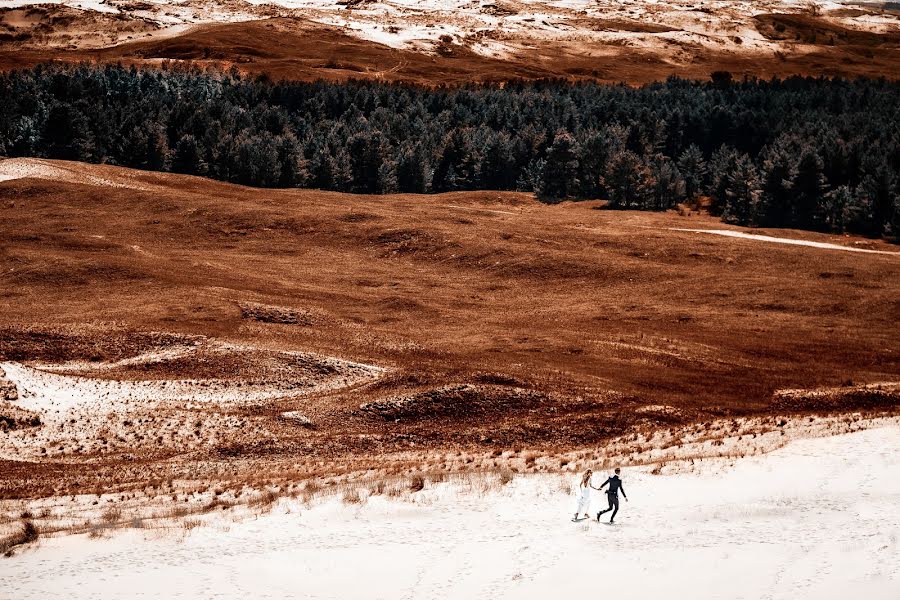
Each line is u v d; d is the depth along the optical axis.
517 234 168.75
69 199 194.75
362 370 90.38
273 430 77.88
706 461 62.00
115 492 63.22
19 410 79.31
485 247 159.62
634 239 165.25
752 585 36.34
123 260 139.38
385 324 113.81
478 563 42.09
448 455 71.62
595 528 46.69
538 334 108.44
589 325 116.00
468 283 144.75
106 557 46.72
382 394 84.94
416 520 50.69
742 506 48.91
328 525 50.69
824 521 44.47
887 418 76.31
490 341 104.31
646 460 64.44
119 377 89.00
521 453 71.00
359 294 130.62
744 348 105.69
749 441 68.75
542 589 38.12
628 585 37.72
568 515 49.72
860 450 61.41
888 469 55.22
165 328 100.75
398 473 63.53
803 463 58.91
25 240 154.88
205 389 86.44
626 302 129.25
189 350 94.56
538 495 54.62
